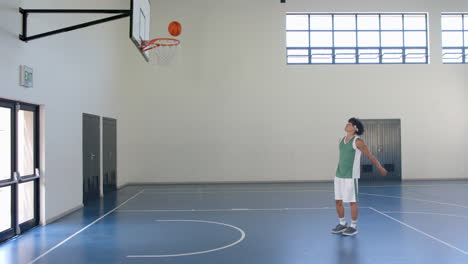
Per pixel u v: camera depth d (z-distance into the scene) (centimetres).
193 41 1191
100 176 902
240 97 1191
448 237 510
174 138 1182
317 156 1193
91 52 833
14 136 529
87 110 808
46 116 613
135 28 575
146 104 1182
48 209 618
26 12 537
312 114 1197
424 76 1211
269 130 1192
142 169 1177
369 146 1205
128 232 552
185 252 449
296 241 496
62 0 673
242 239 508
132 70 1184
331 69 1205
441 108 1211
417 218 635
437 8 1215
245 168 1185
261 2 1202
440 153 1207
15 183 529
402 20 1228
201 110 1186
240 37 1196
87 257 431
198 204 796
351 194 519
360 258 421
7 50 498
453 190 980
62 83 676
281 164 1189
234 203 805
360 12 1212
